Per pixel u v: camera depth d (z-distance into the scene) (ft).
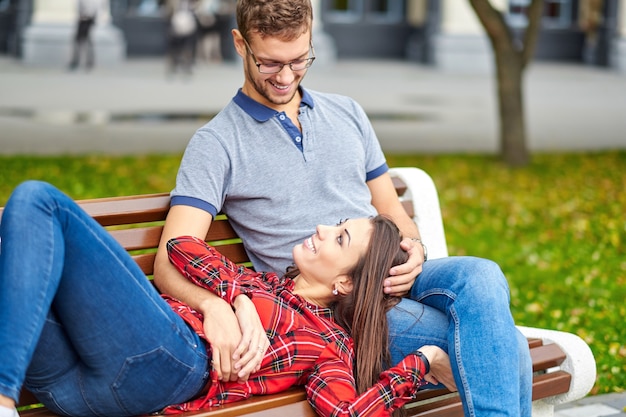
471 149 46.06
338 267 11.05
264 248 11.89
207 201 11.32
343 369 10.41
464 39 90.43
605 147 48.01
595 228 30.53
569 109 62.54
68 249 9.04
